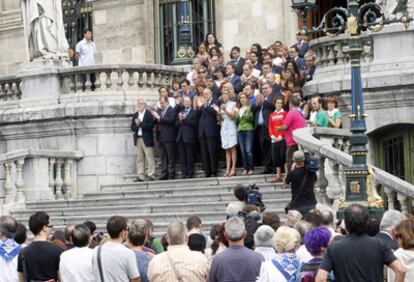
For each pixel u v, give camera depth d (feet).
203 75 71.56
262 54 75.36
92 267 36.65
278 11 91.71
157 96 79.87
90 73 79.71
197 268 34.96
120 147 78.33
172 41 98.02
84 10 104.37
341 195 52.75
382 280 31.37
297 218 41.34
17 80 83.10
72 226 42.60
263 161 69.51
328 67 69.36
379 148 68.74
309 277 32.35
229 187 66.33
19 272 39.37
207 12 95.35
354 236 31.35
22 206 72.90
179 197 67.10
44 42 82.38
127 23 101.09
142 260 36.78
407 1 63.52
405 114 65.98
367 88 66.39
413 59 66.03
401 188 51.13
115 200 69.97
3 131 82.53
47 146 80.64
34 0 81.97
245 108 67.56
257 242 36.60
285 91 66.90
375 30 47.21
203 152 70.64
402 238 33.45
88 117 78.18
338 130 62.18
